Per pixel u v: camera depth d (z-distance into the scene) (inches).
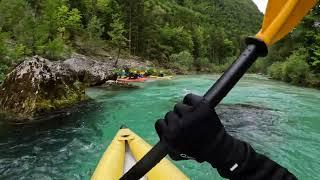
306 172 246.4
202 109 27.4
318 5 1223.5
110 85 701.9
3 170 241.4
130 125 360.8
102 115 401.4
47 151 276.8
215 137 27.7
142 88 708.0
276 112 447.8
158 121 29.0
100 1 1740.9
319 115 431.2
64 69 462.6
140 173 31.3
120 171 183.6
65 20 1449.3
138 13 1796.3
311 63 1000.9
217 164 28.5
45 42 926.4
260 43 29.1
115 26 1439.5
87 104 461.1
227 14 5748.0
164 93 621.6
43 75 404.8
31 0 1117.7
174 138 27.5
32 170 242.4
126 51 1699.1
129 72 984.9
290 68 1036.5
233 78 28.8
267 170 29.7
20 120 360.2
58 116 382.6
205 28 3169.3
